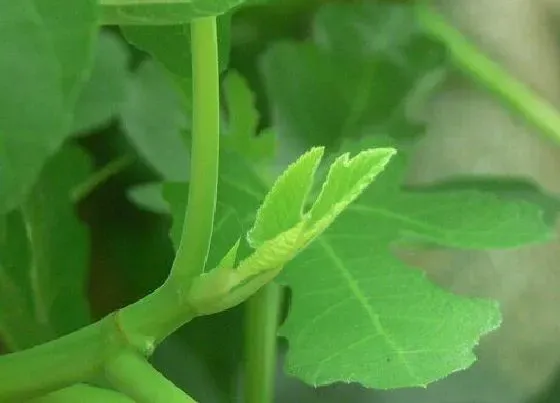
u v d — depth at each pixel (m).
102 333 0.30
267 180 0.43
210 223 0.30
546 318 0.65
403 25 0.54
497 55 0.66
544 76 0.68
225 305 0.30
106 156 0.56
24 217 0.44
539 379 0.63
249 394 0.43
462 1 0.64
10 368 0.30
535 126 0.54
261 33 0.57
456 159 0.66
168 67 0.38
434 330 0.35
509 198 0.46
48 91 0.27
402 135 0.53
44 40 0.27
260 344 0.42
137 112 0.51
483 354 0.62
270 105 0.53
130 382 0.30
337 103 0.53
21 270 0.44
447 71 0.60
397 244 0.42
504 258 0.67
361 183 0.28
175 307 0.30
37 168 0.27
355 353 0.35
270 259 0.29
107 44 0.50
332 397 0.53
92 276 0.53
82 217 0.54
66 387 0.31
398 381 0.33
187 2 0.30
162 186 0.41
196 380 0.50
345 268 0.39
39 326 0.44
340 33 0.53
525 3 0.68
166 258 0.53
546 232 0.42
